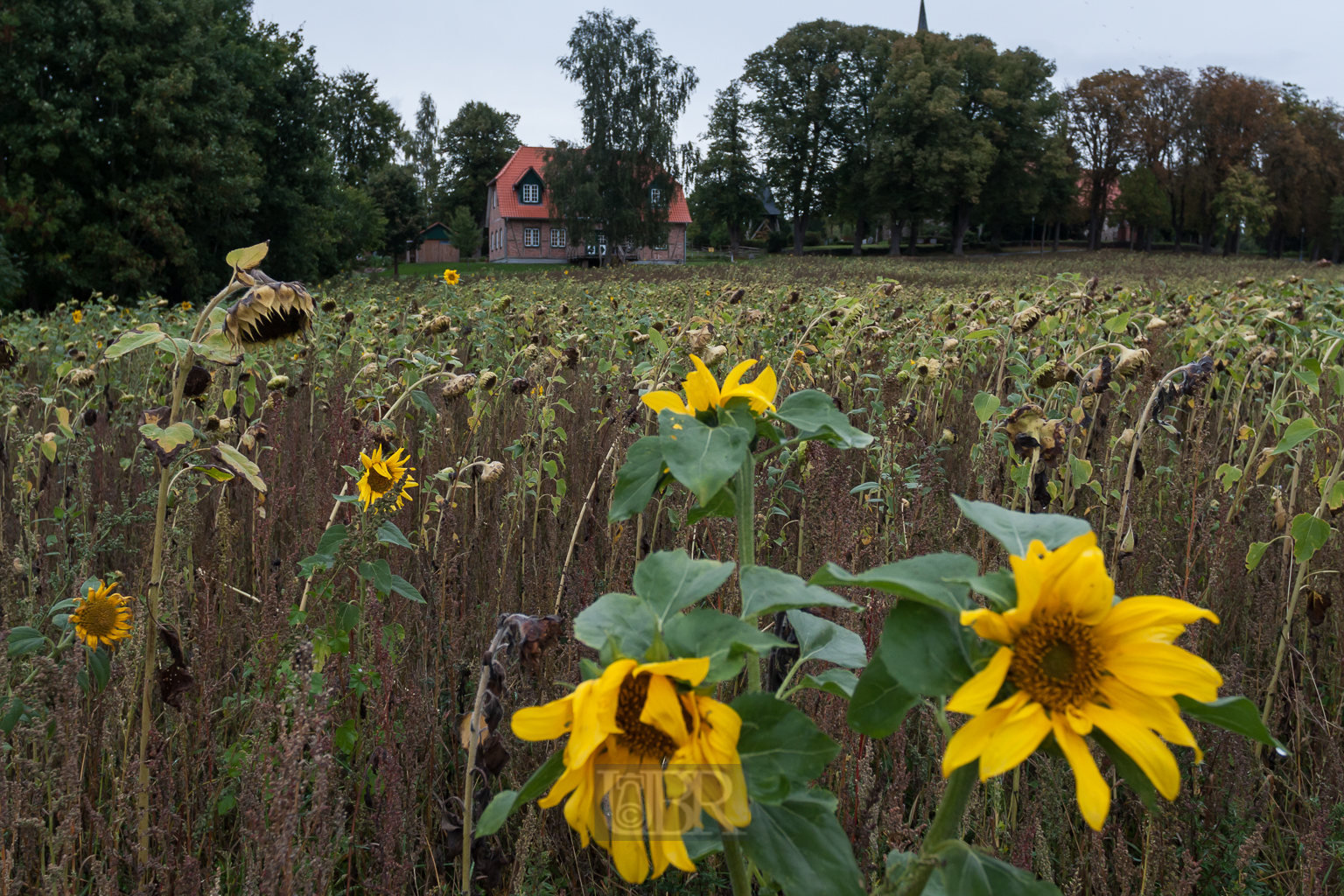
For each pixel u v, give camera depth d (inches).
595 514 151.2
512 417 199.5
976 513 39.7
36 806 83.9
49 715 83.0
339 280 1082.1
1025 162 2674.7
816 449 128.8
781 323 241.4
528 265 2541.8
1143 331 196.4
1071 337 185.5
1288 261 2181.3
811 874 39.1
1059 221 3223.4
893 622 36.9
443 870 95.7
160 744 87.0
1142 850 92.6
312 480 157.5
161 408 84.0
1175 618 33.8
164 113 1087.0
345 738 97.3
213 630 98.1
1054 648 34.3
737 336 213.0
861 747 88.4
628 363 258.5
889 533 121.1
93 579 95.3
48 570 127.5
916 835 78.0
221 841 94.2
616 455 161.2
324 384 213.3
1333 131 3287.4
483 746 77.6
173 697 89.4
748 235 3964.1
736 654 37.8
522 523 151.8
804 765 37.4
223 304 86.8
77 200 1055.0
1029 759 96.9
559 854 93.4
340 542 100.0
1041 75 2701.8
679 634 37.5
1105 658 34.3
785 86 2721.5
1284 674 110.8
